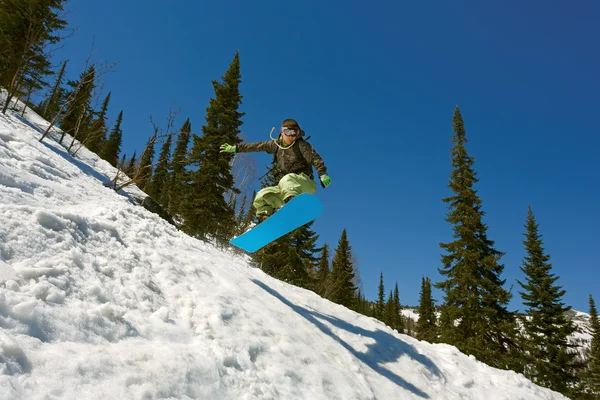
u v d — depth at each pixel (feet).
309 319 15.23
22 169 12.82
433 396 15.06
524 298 70.64
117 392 5.67
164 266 11.73
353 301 89.20
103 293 8.37
